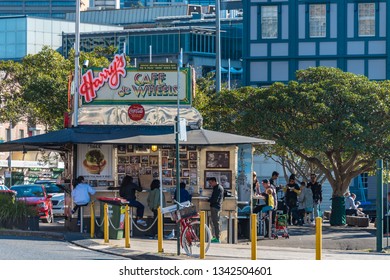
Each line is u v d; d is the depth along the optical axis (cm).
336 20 8538
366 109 5228
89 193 3756
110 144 3709
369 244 3922
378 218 3453
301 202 5175
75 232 3759
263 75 8562
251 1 8575
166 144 3650
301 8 8544
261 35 8569
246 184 3938
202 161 3816
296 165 6438
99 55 8025
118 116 3869
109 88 3878
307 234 4462
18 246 3070
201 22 18200
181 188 3622
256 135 5484
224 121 5531
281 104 5325
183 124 2930
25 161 10462
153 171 3853
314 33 8562
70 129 3819
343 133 5175
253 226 2598
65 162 4394
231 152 3812
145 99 3875
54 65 7719
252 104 5450
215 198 3588
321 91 5281
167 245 3303
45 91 7375
